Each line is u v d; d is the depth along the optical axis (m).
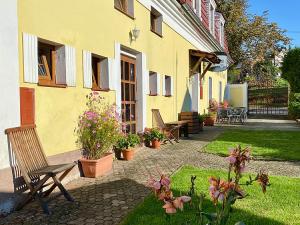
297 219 4.12
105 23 7.57
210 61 16.05
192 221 3.17
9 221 4.14
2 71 4.46
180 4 12.49
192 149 9.30
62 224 4.02
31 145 4.91
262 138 11.55
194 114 13.43
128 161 7.67
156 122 10.70
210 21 20.30
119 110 8.14
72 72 6.21
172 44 12.90
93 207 4.60
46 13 5.48
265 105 29.70
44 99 5.44
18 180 4.66
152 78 11.18
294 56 20.67
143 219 4.05
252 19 35.56
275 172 6.59
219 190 2.35
